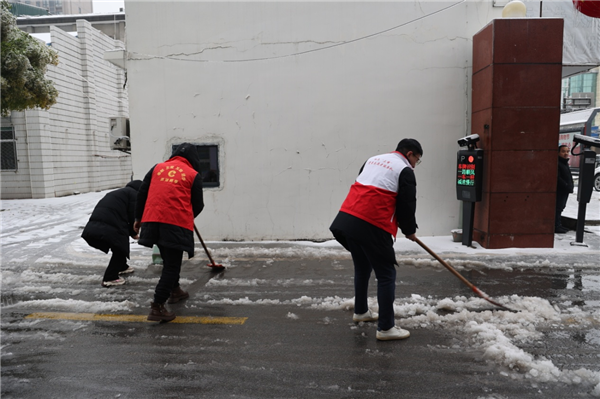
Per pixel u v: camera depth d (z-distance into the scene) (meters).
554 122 5.78
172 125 6.71
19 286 4.64
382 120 6.59
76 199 14.02
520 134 5.77
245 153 6.70
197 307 3.96
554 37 5.67
